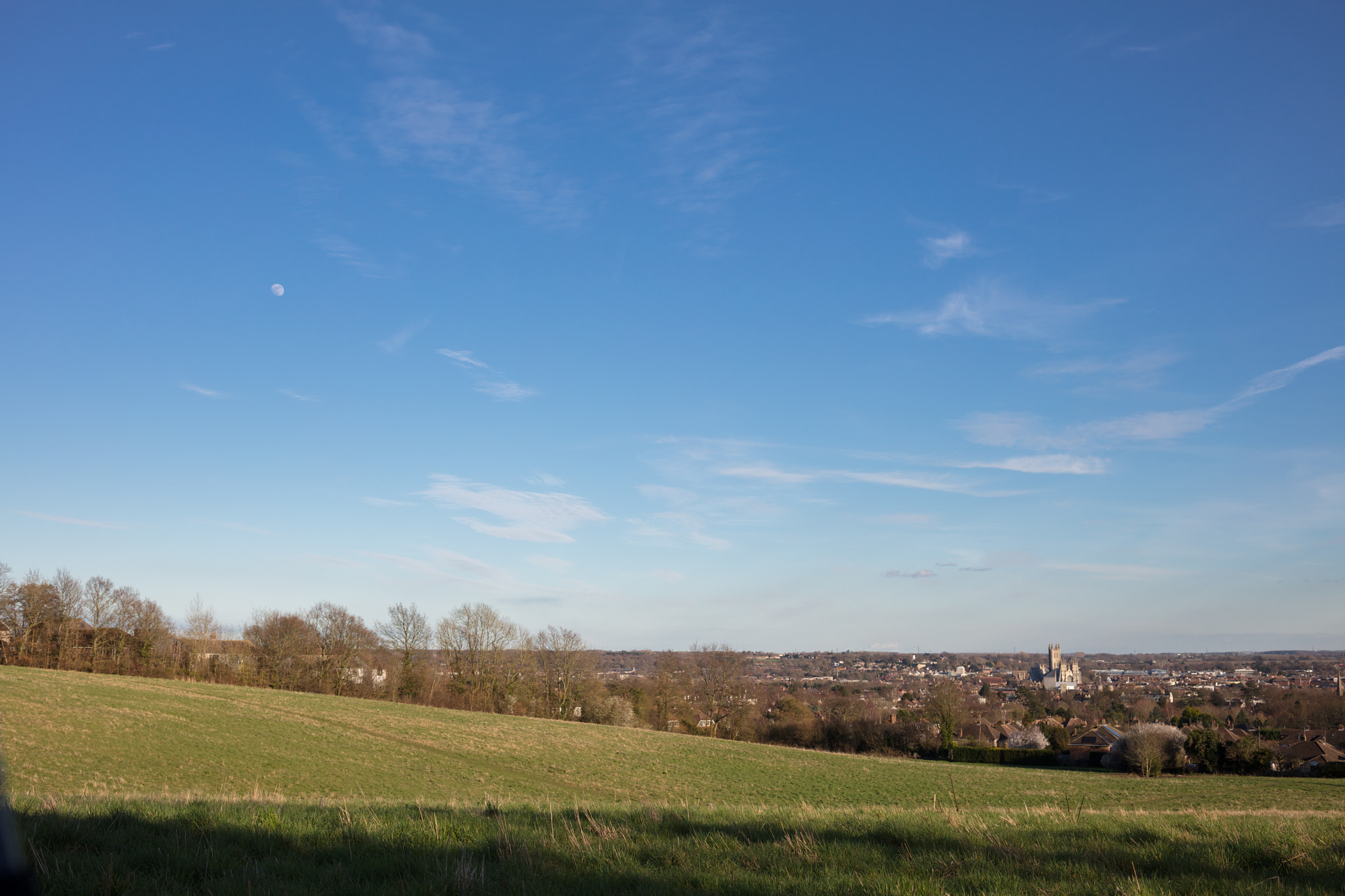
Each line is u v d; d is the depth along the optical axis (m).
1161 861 8.00
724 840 8.79
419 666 86.38
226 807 10.09
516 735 60.06
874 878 6.84
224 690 67.94
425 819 9.36
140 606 82.50
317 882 6.41
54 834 7.64
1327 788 56.22
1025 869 7.55
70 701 47.78
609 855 7.87
